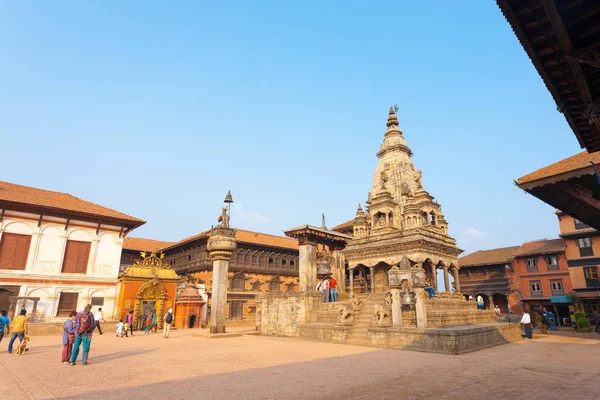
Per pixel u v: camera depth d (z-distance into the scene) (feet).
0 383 30.96
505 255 153.79
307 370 37.35
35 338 74.23
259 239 163.02
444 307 81.00
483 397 26.86
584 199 48.37
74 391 28.17
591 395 27.48
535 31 20.21
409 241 100.73
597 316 100.53
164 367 39.14
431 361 43.42
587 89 22.89
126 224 111.75
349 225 153.89
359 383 31.27
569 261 131.64
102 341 69.26
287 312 79.71
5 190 98.27
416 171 129.80
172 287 115.03
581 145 30.78
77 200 112.78
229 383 31.14
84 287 101.35
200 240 149.18
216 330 76.23
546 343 66.80
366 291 119.34
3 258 91.30
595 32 19.42
